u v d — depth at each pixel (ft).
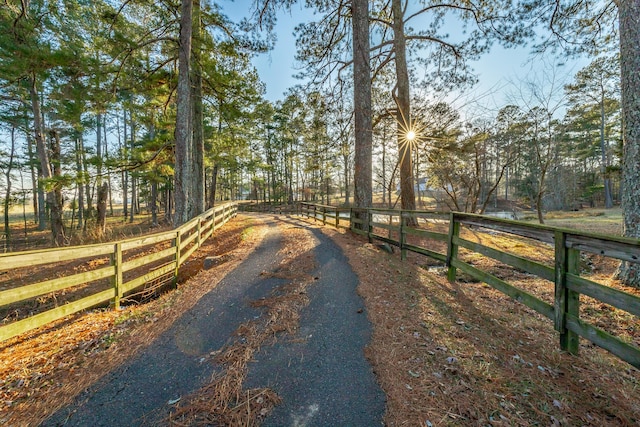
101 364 8.06
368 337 8.91
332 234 27.48
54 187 29.86
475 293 13.09
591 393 6.55
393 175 39.29
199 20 32.96
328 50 34.27
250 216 60.39
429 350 8.04
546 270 8.61
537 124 33.88
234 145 44.98
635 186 14.35
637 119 14.23
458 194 55.16
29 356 8.85
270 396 6.43
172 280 18.86
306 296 12.39
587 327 7.29
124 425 5.78
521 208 92.43
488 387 6.52
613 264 18.75
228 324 10.23
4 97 38.29
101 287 20.44
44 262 9.73
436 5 32.09
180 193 29.32
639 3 14.01
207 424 5.69
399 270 16.19
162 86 35.86
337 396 6.38
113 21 27.45
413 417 5.64
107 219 87.56
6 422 6.00
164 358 8.23
